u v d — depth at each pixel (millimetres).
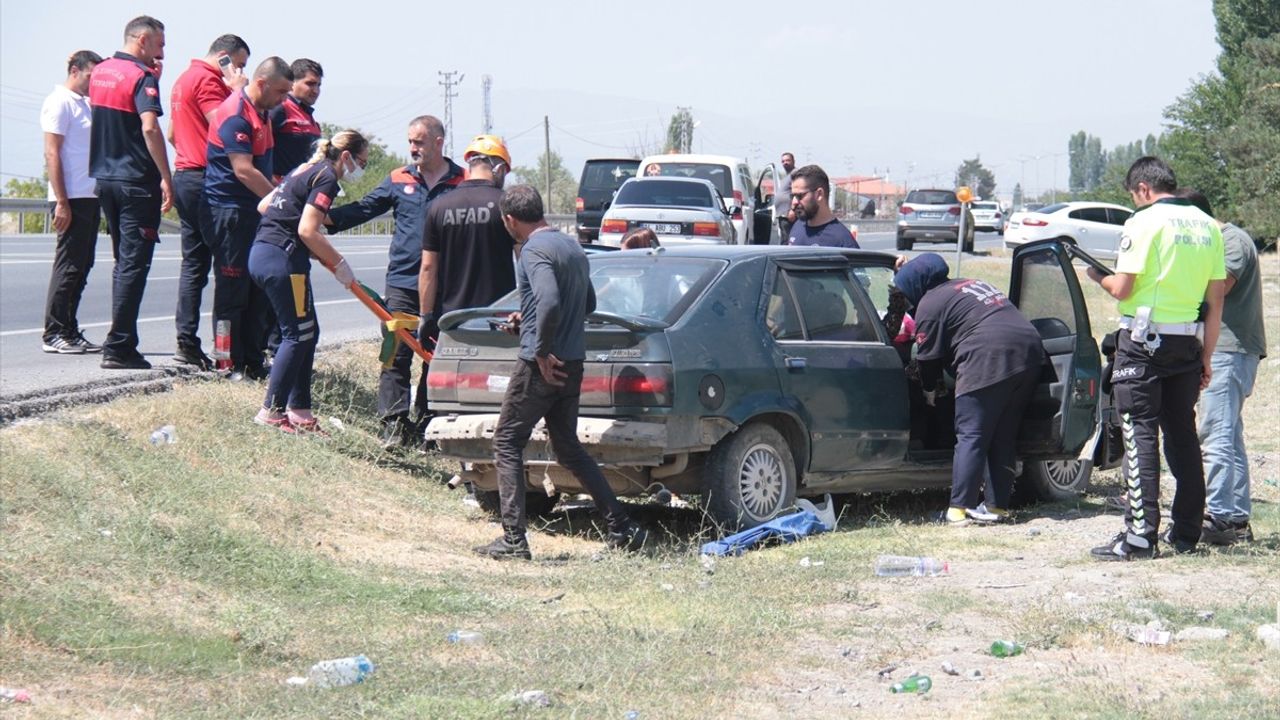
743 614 10570
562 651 9477
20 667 8094
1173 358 12336
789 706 8531
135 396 15328
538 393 12469
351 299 34438
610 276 14086
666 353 12844
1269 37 84562
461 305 15594
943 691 8781
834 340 14609
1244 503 13234
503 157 15945
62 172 18406
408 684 8609
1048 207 66000
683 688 8805
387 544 12992
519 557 12750
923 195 73375
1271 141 72938
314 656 9156
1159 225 12227
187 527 11555
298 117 18609
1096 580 11727
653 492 13578
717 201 39969
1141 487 12508
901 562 12148
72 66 18516
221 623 9547
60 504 11328
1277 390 27328
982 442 14539
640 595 11266
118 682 8188
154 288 32188
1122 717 8078
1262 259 74375
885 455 14945
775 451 13852
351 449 16172
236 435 14977
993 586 11570
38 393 14609
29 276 32906
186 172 17469
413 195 16781
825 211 17672
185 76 17531
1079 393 15086
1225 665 9172
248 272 17156
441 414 14469
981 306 14578
